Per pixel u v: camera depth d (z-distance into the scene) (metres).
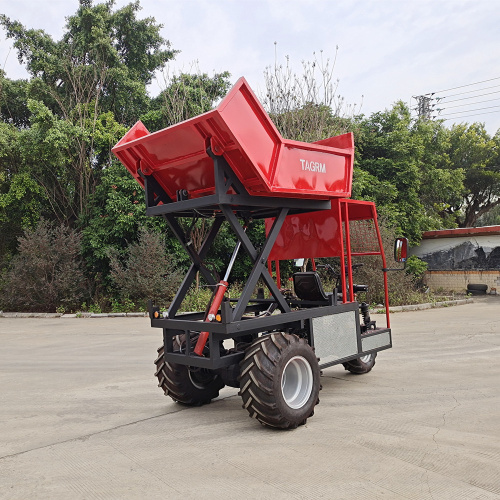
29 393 5.77
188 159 4.39
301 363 4.35
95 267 16.31
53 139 15.65
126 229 15.05
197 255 5.09
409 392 5.27
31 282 15.36
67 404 5.25
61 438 4.17
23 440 4.14
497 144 31.38
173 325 4.46
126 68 19.20
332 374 6.27
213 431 4.21
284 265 9.04
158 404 5.18
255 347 4.13
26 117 21.02
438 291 19.94
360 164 20.06
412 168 19.77
